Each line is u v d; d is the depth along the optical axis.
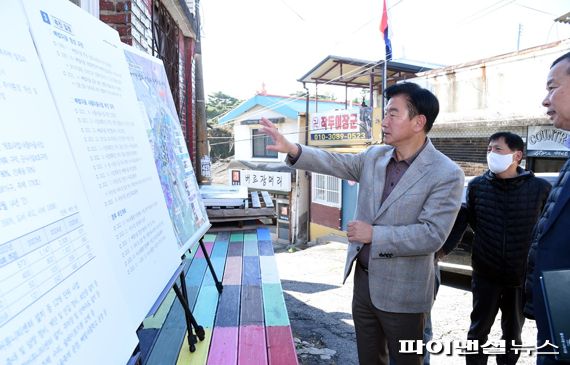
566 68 1.60
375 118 12.18
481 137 9.45
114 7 3.16
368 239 1.93
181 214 2.12
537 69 8.38
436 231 1.89
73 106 1.14
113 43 1.64
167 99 2.43
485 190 2.93
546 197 2.83
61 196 0.96
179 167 2.36
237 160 17.64
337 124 13.38
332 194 14.18
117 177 1.36
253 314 2.36
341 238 13.79
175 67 5.70
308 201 15.61
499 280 2.86
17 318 0.72
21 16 0.98
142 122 1.78
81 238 1.00
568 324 1.33
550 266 1.60
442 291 5.82
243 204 4.59
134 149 1.60
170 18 5.30
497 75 9.12
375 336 2.19
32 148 0.89
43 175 0.91
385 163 2.14
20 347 0.71
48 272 0.84
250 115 17.05
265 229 4.61
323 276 6.93
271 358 1.88
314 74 13.52
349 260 2.16
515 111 8.79
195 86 7.32
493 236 2.86
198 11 7.11
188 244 2.04
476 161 9.60
